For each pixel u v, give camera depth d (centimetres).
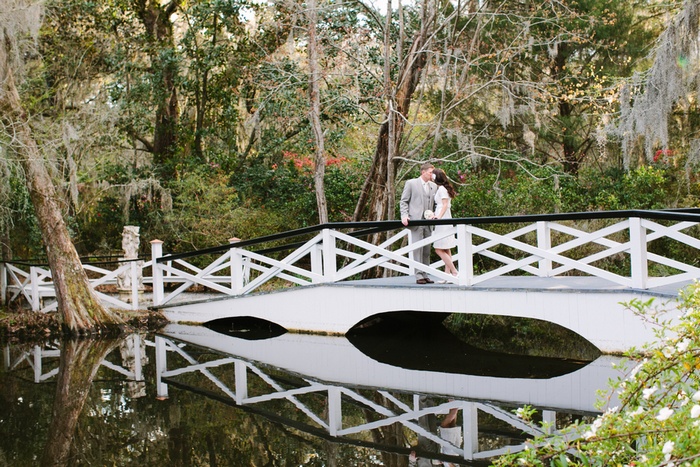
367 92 1319
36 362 840
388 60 1103
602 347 705
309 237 1476
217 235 1441
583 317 716
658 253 1165
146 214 1634
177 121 1678
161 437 535
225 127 1639
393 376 717
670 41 1048
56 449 512
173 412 605
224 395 661
